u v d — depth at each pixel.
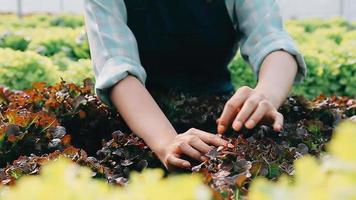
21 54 6.20
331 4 21.70
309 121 3.22
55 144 3.03
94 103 3.49
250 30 3.34
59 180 1.12
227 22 3.45
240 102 2.74
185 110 3.51
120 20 3.19
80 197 1.13
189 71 3.61
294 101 3.57
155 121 2.80
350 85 7.29
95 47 3.13
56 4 23.88
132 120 2.85
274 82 3.03
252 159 2.47
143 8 3.34
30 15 15.09
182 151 2.54
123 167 2.92
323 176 1.12
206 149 2.52
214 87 3.69
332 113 3.52
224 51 3.56
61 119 3.46
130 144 2.95
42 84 3.84
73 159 2.59
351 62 7.27
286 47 3.17
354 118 3.35
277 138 2.94
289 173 2.32
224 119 2.74
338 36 10.75
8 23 12.45
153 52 3.47
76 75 5.90
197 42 3.44
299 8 21.81
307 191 1.09
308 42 9.36
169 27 3.40
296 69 3.19
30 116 3.10
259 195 1.11
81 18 13.24
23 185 1.11
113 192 1.19
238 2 3.40
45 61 6.20
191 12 3.38
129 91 2.93
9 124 3.06
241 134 2.80
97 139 3.54
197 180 1.13
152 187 1.11
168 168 2.61
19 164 2.62
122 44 3.10
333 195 1.08
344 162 1.09
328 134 3.22
